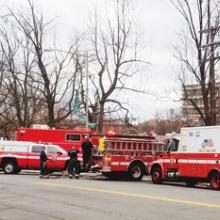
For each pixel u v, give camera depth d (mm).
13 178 27000
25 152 33094
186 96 34625
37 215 12828
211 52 31438
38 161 32969
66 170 32781
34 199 16328
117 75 48906
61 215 12805
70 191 19125
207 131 24047
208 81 31734
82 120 45438
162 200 16297
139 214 12961
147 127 71250
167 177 26328
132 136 29109
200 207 14531
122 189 20656
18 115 49625
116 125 55594
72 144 37750
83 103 46188
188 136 25281
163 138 29844
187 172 25000
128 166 28875
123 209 13938
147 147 29438
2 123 57250
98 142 30484
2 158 33000
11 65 50719
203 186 26141
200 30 31797
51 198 16641
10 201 15789
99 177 31172
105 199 16453
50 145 33188
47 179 26984
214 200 16719
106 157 28547
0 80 51781
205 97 31891
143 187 22594
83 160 30250
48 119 50188
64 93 49438
